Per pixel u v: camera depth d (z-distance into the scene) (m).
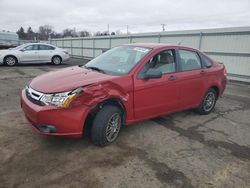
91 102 3.56
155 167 3.43
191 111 6.05
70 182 3.01
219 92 6.02
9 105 5.95
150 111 4.46
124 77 4.00
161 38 16.14
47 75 4.20
